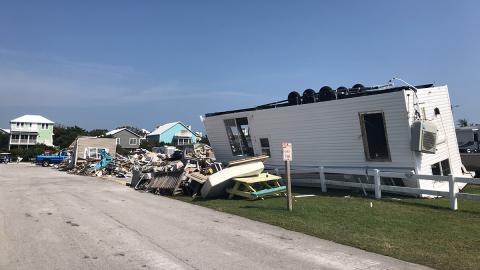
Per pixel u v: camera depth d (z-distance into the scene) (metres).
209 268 6.13
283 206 11.98
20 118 81.75
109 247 7.35
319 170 15.82
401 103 13.09
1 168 41.88
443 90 14.64
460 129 29.75
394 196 13.63
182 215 10.91
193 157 23.34
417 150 12.88
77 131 88.19
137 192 17.30
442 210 10.84
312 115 16.03
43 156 50.53
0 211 11.44
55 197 14.99
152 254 6.89
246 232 8.64
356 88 15.10
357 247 7.34
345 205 11.84
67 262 6.41
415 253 6.88
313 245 7.50
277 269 6.08
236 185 14.60
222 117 20.61
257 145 18.81
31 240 7.87
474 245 7.36
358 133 14.57
